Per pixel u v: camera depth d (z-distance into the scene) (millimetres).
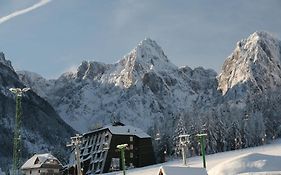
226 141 185375
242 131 189500
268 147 151750
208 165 111375
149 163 174375
